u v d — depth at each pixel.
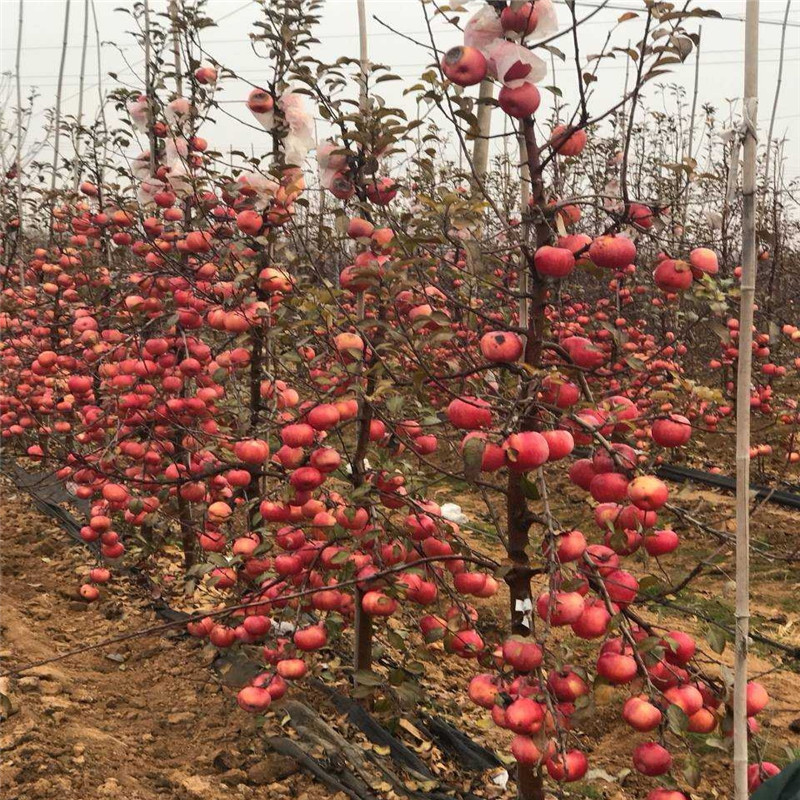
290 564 2.47
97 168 4.28
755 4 1.48
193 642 3.18
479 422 1.74
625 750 2.82
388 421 2.30
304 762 2.43
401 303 2.42
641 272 5.18
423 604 2.36
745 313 1.54
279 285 2.74
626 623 1.63
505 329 1.86
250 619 2.57
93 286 3.98
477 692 1.79
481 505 5.45
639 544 1.72
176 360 3.35
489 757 2.61
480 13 1.74
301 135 2.89
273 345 2.87
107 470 3.20
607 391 2.09
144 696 2.81
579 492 5.69
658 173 6.27
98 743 2.35
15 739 2.19
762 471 5.68
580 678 1.68
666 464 5.89
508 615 3.74
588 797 2.52
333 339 2.35
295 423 2.26
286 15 2.78
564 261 1.73
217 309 2.85
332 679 2.78
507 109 1.76
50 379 4.29
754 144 1.51
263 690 2.36
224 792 2.28
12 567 3.83
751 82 1.49
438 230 2.18
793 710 3.10
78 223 4.16
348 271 2.22
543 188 1.81
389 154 2.37
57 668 2.85
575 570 1.74
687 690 1.61
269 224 2.80
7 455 5.14
